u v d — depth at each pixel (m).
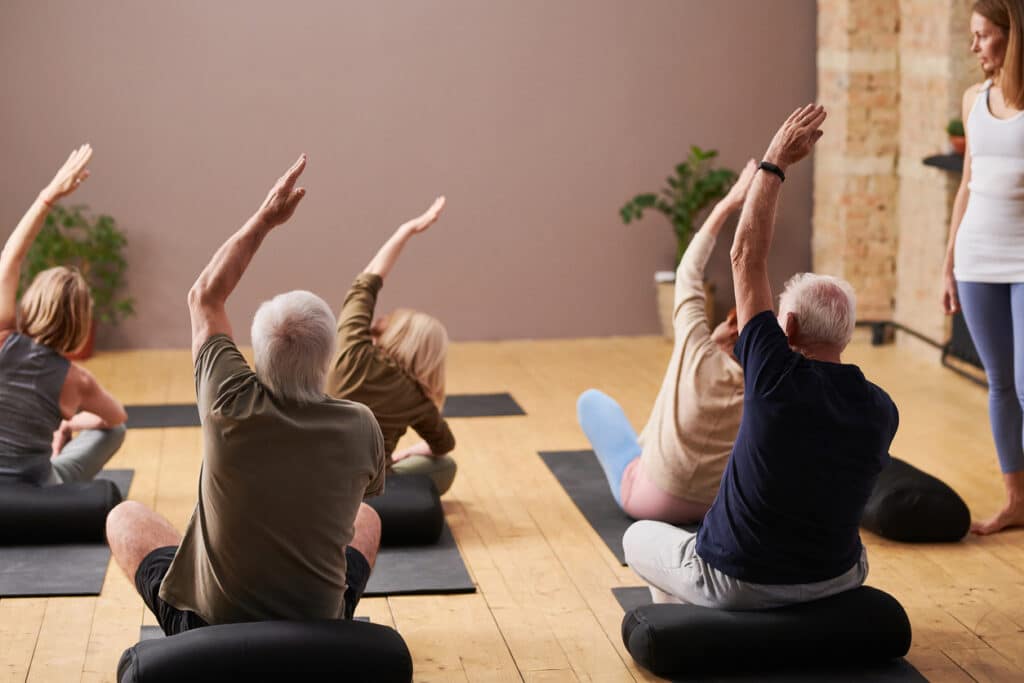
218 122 8.41
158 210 8.44
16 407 4.71
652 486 4.84
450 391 7.45
